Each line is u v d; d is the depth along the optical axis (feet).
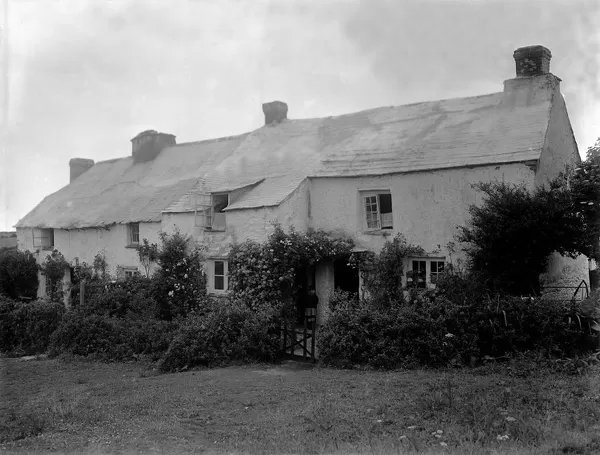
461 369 36.78
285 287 54.13
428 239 52.08
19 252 97.50
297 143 70.95
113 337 53.16
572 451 20.97
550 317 36.76
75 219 90.17
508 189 43.91
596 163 43.27
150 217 75.10
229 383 36.73
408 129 61.46
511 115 54.34
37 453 23.57
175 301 60.80
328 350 42.09
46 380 43.50
